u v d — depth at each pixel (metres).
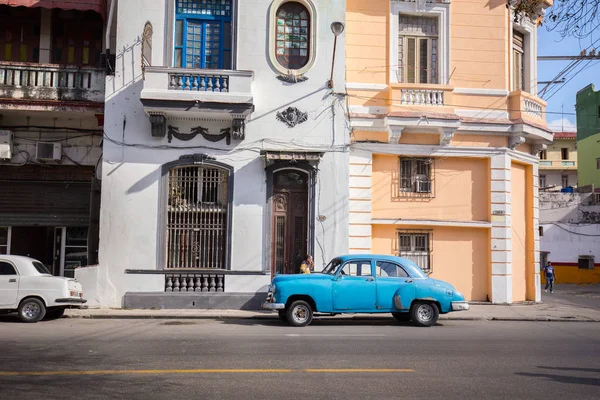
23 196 17.84
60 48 18.86
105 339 10.52
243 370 7.96
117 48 16.78
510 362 8.91
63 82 17.23
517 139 18.72
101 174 17.36
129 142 16.55
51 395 6.60
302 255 16.98
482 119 18.58
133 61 16.75
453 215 18.53
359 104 18.11
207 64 17.23
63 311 14.53
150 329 12.12
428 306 13.28
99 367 8.03
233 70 16.34
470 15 18.97
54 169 18.02
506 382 7.59
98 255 16.75
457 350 9.86
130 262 16.28
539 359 9.20
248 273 16.52
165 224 16.53
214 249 16.69
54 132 18.02
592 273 37.22
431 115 17.64
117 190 16.42
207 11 17.39
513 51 19.77
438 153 18.36
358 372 7.97
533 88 20.09
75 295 13.80
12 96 16.98
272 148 16.89
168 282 16.34
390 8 18.55
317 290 13.06
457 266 18.53
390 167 18.42
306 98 17.16
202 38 17.30
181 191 16.73
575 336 12.07
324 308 13.07
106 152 16.48
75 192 18.06
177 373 7.73
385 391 6.99
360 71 18.25
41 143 17.62
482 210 18.72
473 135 18.64
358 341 10.62
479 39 18.94
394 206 18.31
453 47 18.81
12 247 18.11
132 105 16.64
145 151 16.58
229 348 9.67
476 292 18.58
